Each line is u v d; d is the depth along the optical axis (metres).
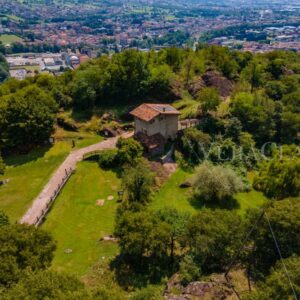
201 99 90.56
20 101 81.38
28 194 68.44
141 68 97.50
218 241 47.78
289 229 45.84
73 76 102.44
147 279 49.12
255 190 75.25
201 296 42.66
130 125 91.81
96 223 61.97
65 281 34.16
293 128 93.19
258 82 112.94
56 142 85.50
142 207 58.47
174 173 77.12
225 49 126.31
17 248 40.75
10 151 81.81
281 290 34.97
